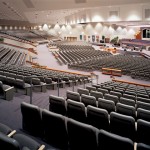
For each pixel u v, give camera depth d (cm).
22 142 219
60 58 1778
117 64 1516
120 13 1595
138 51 2689
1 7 1592
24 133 309
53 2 1395
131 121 280
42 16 2244
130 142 204
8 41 1973
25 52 1931
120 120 289
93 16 1739
